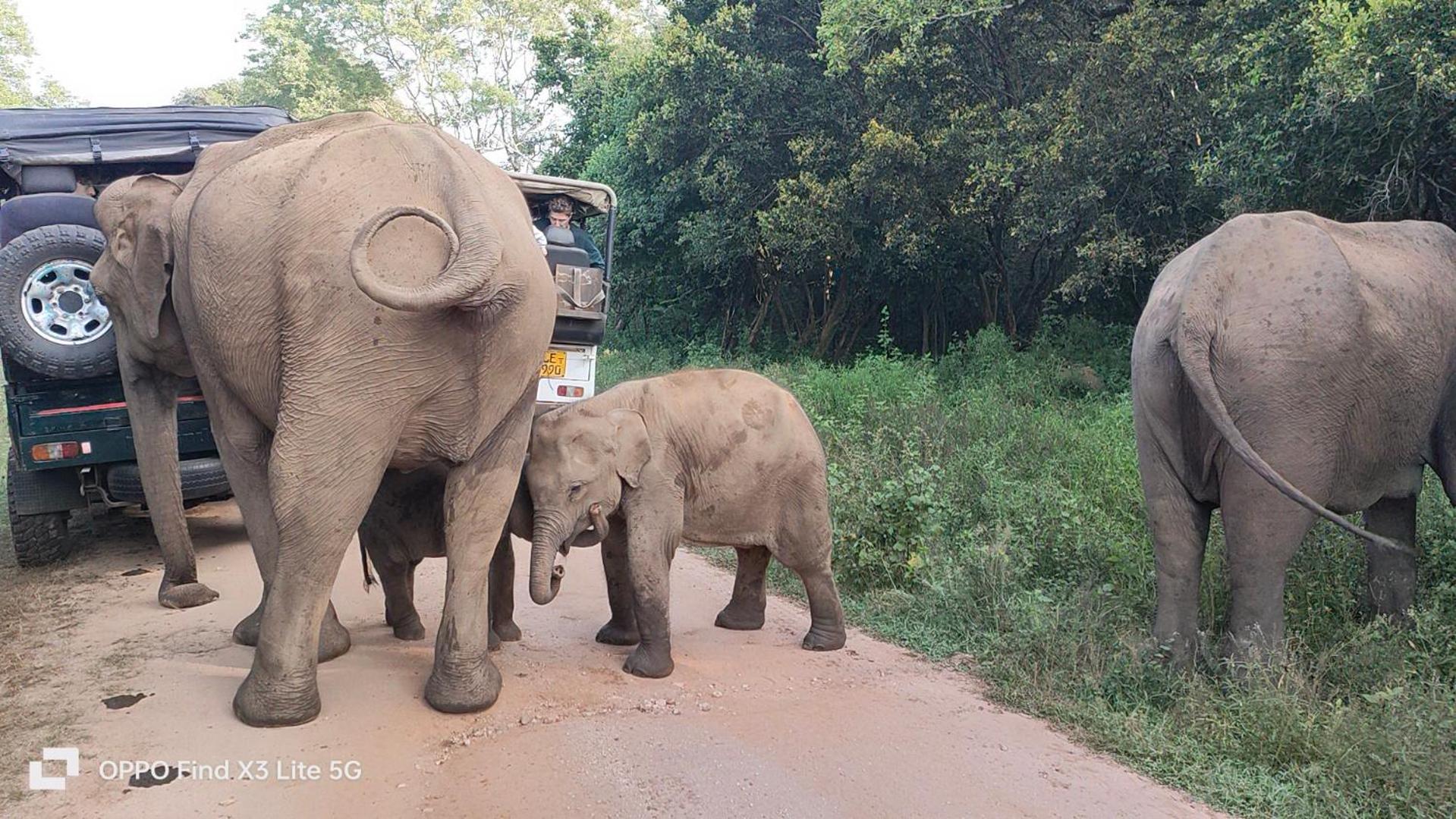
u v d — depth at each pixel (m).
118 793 2.96
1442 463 4.43
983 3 12.61
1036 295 15.73
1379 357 4.00
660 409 4.23
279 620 3.37
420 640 4.47
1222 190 10.59
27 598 5.34
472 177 3.32
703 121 16.53
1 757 3.21
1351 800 3.20
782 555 4.52
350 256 2.93
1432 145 7.90
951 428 8.87
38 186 6.39
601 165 20.16
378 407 3.16
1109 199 12.01
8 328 5.40
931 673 4.43
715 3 17.36
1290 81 8.33
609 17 25.05
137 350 4.43
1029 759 3.49
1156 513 4.34
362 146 3.27
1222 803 3.22
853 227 15.24
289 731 3.38
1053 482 6.85
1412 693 3.70
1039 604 4.68
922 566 5.49
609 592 4.56
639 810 2.96
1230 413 4.00
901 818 2.99
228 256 3.19
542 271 3.50
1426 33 7.09
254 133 6.95
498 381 3.36
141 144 6.61
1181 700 3.85
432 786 3.07
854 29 13.35
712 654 4.50
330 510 3.19
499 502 3.60
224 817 2.85
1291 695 3.68
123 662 4.14
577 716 3.64
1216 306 4.02
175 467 4.95
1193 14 10.85
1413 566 4.68
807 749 3.45
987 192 13.30
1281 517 3.98
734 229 16.61
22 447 5.82
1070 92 11.57
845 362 18.06
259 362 3.25
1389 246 4.36
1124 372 12.48
